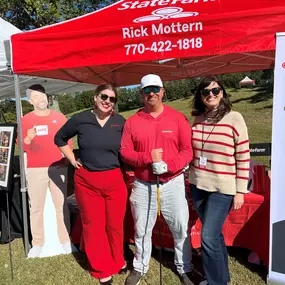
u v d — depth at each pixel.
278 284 2.42
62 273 2.93
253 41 2.35
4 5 8.70
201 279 2.68
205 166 2.22
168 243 3.07
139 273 2.65
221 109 2.15
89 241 2.66
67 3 8.36
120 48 2.63
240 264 2.90
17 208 3.64
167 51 2.52
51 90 7.71
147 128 2.30
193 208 2.94
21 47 2.86
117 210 2.59
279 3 2.41
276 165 2.36
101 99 2.41
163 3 3.00
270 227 2.42
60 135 2.61
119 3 3.25
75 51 2.73
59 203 3.32
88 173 2.51
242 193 2.13
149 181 2.39
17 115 3.07
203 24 2.42
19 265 3.10
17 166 3.81
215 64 5.98
